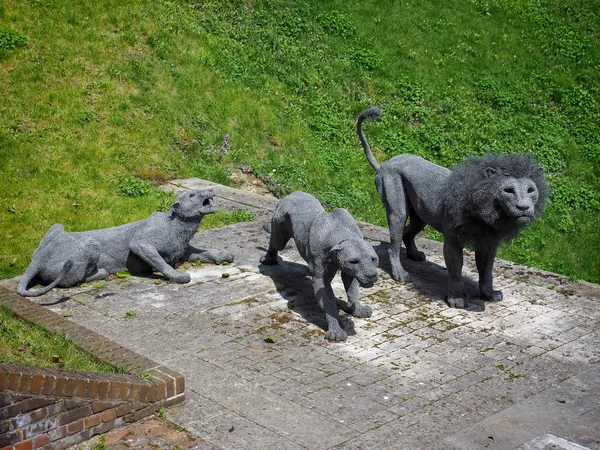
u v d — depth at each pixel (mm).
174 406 6145
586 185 16062
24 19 15164
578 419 6066
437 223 8555
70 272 8484
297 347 7273
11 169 12023
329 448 5582
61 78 14312
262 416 6012
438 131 16672
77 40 15195
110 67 14898
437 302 8484
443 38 19797
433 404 6250
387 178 9117
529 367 6965
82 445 5605
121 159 13133
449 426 5914
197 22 17141
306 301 8406
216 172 13711
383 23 19750
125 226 9094
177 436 5730
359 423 5930
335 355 7121
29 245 10023
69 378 5496
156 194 12297
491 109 17953
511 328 7820
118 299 8328
